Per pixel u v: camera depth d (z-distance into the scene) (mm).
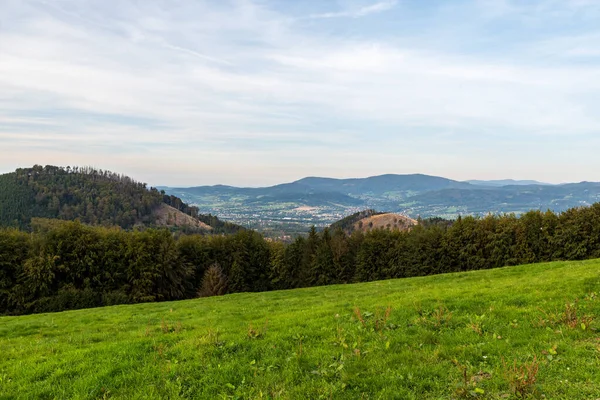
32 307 50281
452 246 65875
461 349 9602
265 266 74812
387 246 70688
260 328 13000
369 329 11891
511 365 8438
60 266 52188
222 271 71562
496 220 66188
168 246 61625
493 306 13250
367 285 34594
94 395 8273
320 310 16016
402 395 7680
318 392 7945
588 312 11570
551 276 20906
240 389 8289
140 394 8148
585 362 8336
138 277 57000
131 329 17500
